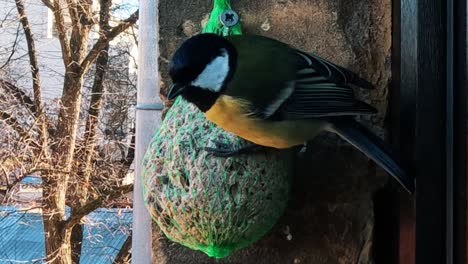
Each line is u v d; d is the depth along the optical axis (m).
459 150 0.24
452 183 0.24
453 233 0.24
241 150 0.24
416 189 0.25
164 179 0.25
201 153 0.24
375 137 0.24
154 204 0.25
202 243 0.25
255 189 0.24
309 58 0.25
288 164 0.26
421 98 0.25
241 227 0.24
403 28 0.27
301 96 0.24
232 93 0.23
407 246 0.27
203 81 0.23
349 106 0.24
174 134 0.25
